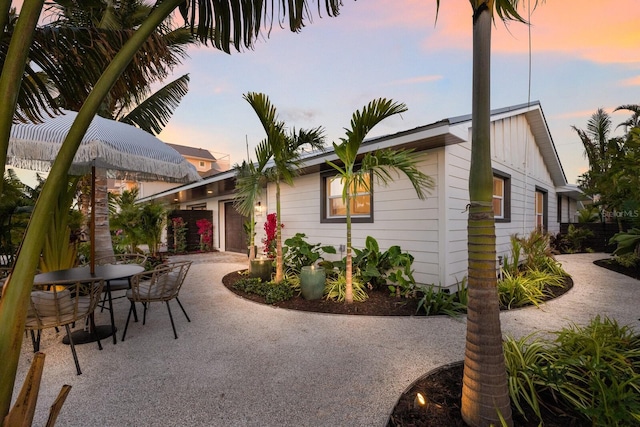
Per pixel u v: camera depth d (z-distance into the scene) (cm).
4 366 85
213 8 152
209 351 279
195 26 153
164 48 182
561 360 194
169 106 699
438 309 390
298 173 603
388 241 527
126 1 529
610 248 1005
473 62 167
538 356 215
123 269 356
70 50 165
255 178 532
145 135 318
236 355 270
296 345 290
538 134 855
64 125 257
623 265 684
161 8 111
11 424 86
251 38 157
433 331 324
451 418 174
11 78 90
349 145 396
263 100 440
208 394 209
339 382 222
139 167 279
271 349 282
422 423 171
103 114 559
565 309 396
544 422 166
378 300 437
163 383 224
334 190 636
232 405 197
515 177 728
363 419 182
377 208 544
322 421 181
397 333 320
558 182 1115
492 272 166
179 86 696
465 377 171
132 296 324
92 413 189
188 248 1147
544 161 975
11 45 92
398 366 245
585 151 1262
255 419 183
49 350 284
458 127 418
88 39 163
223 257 964
